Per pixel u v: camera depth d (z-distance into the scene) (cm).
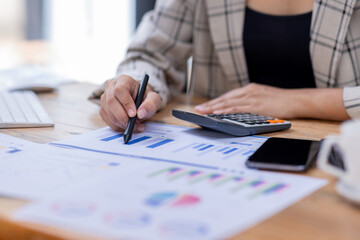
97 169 53
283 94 90
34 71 142
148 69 103
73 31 314
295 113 88
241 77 115
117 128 76
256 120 79
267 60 113
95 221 39
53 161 56
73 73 324
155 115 90
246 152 62
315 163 57
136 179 49
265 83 117
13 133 73
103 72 317
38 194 45
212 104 94
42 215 40
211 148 65
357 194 43
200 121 73
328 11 99
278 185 48
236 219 40
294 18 107
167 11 117
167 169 53
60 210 41
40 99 106
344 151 44
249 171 53
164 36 113
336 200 45
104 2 290
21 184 48
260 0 110
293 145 63
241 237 37
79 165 55
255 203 43
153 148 64
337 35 99
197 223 39
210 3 112
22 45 319
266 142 65
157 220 39
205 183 49
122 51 293
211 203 43
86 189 46
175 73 112
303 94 89
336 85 104
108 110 75
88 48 314
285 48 109
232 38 112
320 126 82
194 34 119
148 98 79
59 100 105
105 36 300
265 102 89
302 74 112
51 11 314
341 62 102
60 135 72
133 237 36
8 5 312
